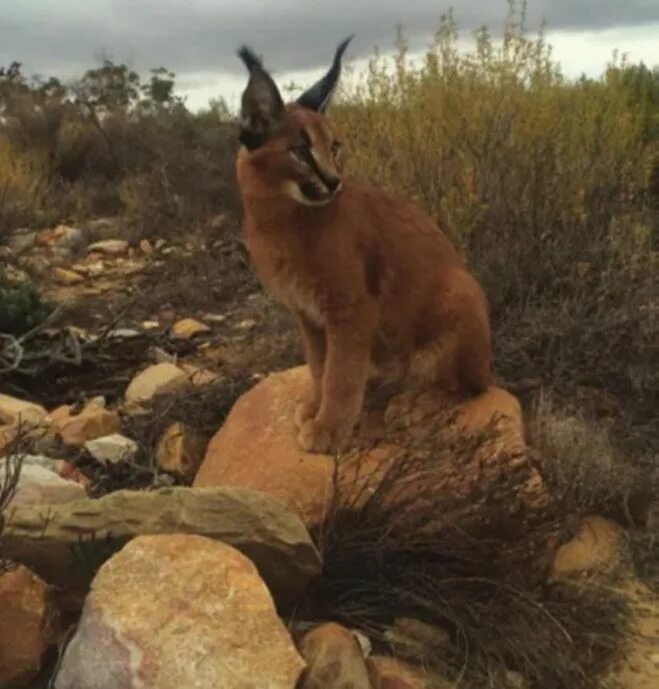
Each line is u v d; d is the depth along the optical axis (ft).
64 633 2.56
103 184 11.22
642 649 2.99
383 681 2.59
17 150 11.51
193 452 4.01
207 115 13.99
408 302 3.51
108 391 4.96
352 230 3.33
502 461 3.19
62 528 2.68
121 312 6.20
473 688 2.75
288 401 3.74
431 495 3.12
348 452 3.34
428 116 5.57
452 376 3.62
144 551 2.47
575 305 4.79
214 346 5.65
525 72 5.88
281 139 3.22
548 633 2.90
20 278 7.32
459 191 5.22
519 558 3.11
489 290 4.87
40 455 3.86
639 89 8.11
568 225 5.22
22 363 5.11
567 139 5.55
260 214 3.32
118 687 2.23
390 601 2.96
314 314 3.42
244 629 2.32
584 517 3.59
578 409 4.16
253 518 2.72
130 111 12.93
